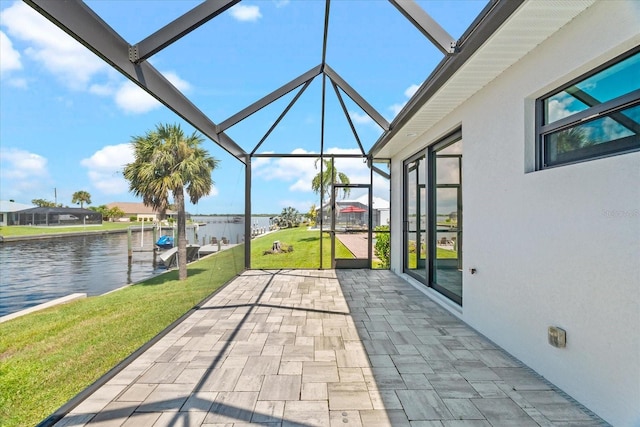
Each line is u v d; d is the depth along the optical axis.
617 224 1.88
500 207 3.11
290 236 14.84
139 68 2.85
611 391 1.93
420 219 5.86
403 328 3.71
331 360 2.88
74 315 3.29
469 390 2.37
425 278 5.51
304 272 7.38
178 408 2.14
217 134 5.36
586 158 2.23
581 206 2.14
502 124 3.06
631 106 1.90
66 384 2.61
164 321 4.36
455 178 4.46
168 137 4.86
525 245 2.73
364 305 4.66
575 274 2.19
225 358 2.91
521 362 2.81
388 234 8.19
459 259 4.30
